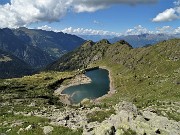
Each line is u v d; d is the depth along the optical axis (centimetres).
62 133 3603
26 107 8912
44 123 4334
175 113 5716
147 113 4444
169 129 3391
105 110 5247
